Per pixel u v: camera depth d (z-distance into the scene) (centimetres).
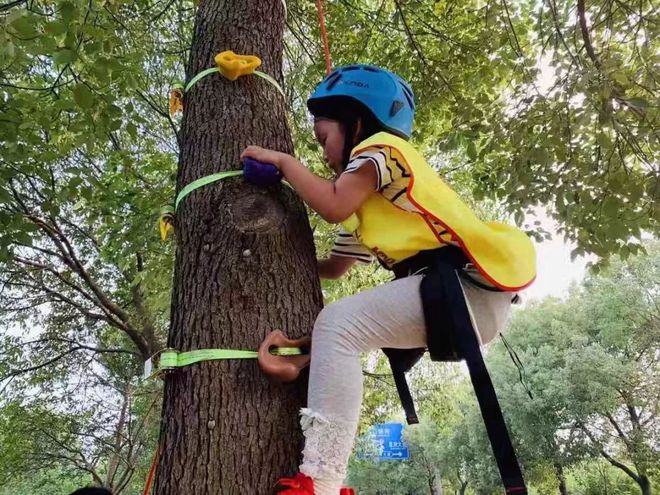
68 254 1002
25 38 270
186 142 197
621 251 448
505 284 151
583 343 1986
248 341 154
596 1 462
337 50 589
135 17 512
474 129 480
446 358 153
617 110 398
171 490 141
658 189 399
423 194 155
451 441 2419
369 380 895
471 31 534
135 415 1155
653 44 462
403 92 185
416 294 150
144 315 1023
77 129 411
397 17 517
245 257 165
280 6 247
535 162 439
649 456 1817
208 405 147
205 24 229
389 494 3120
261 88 209
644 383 1844
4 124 393
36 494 1329
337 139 178
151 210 547
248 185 175
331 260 213
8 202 411
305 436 140
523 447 1958
